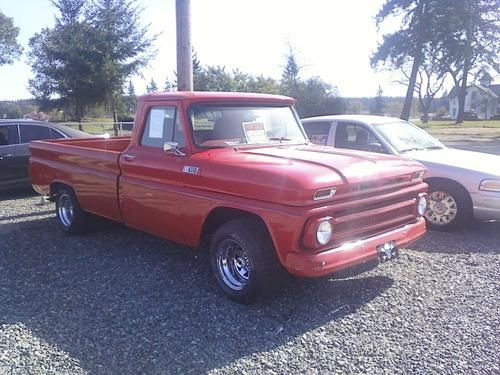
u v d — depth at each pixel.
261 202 4.00
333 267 3.85
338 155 4.65
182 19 7.57
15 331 3.89
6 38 41.66
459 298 4.41
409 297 4.45
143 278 5.01
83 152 6.10
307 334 3.79
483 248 5.92
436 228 6.75
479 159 7.07
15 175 9.73
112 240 6.42
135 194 5.28
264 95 5.57
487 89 88.38
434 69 45.41
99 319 4.09
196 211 4.54
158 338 3.75
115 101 25.78
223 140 4.91
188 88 7.78
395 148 7.16
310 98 32.31
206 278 4.99
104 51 24.98
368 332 3.80
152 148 5.18
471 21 36.88
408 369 3.27
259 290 4.17
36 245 6.27
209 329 3.88
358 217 4.08
